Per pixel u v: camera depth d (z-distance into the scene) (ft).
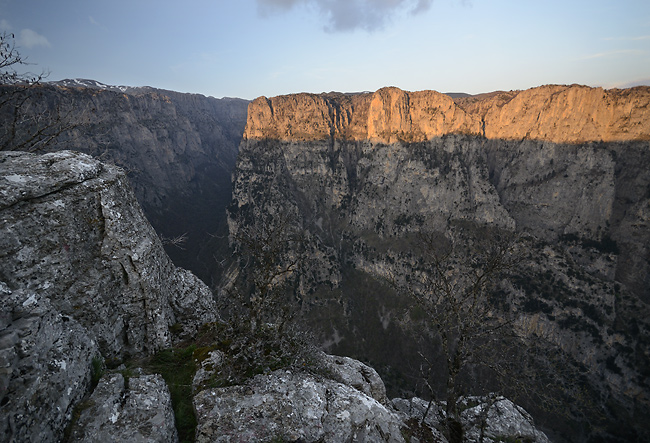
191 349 39.75
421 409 63.31
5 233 25.50
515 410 63.00
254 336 36.94
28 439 18.10
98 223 34.55
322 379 37.22
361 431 31.40
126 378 29.35
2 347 18.66
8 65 38.65
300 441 27.27
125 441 22.36
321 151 597.93
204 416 27.55
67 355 24.03
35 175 29.55
